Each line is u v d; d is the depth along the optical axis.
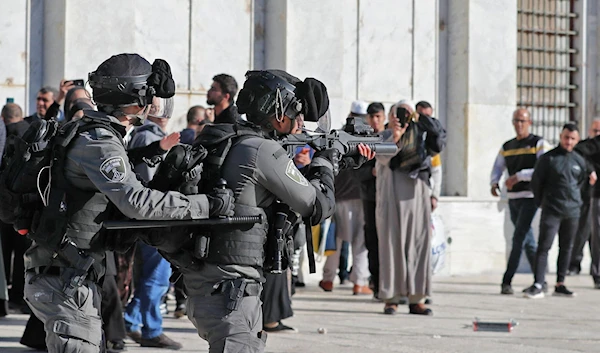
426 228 22.19
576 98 35.94
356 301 24.81
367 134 11.21
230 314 9.45
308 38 28.64
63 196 9.41
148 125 17.14
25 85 25.05
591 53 35.94
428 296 22.41
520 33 34.34
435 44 32.28
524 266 33.00
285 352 17.03
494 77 32.50
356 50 30.48
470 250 31.73
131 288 18.58
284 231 9.76
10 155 10.13
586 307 24.27
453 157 32.44
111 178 9.16
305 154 12.88
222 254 9.48
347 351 17.23
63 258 9.49
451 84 32.53
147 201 9.04
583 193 30.59
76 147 9.36
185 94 27.27
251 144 9.61
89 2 24.92
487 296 26.31
